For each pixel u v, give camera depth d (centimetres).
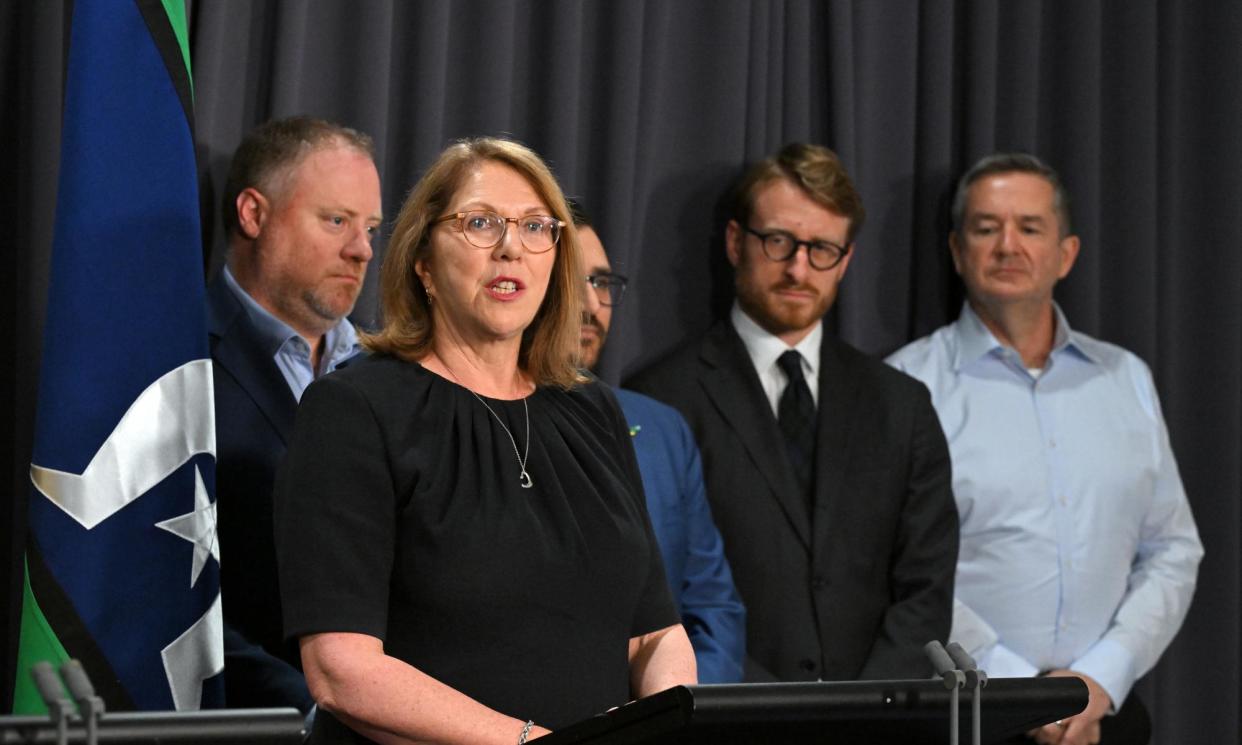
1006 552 580
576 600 309
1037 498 584
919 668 511
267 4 518
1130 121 678
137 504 409
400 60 540
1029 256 596
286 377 468
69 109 424
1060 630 576
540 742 237
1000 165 605
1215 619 673
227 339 456
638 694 330
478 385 328
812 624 521
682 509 495
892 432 543
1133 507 595
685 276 598
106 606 402
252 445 443
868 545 531
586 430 336
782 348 561
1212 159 690
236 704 423
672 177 599
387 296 334
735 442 540
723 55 604
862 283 627
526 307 326
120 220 418
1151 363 670
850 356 562
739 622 494
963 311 617
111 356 412
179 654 407
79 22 429
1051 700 252
